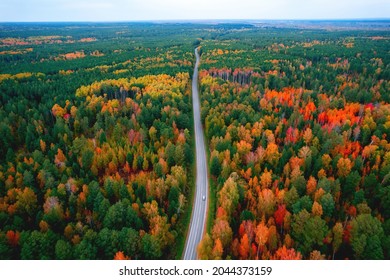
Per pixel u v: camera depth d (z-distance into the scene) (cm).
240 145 8850
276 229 6306
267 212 6475
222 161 8325
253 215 6341
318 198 6588
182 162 8562
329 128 9819
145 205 6488
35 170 7975
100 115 11469
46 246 5550
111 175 8300
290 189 6819
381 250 5025
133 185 7356
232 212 6675
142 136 9675
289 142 9200
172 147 8488
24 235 5616
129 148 8912
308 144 9356
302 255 5372
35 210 6962
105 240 5641
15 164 8769
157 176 7875
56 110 11731
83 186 7056
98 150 8744
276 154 8456
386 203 6531
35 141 9488
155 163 8231
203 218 7075
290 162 8056
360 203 6412
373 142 9044
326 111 11775
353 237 5525
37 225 6494
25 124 10450
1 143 9694
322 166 7931
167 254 6078
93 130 10931
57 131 10025
